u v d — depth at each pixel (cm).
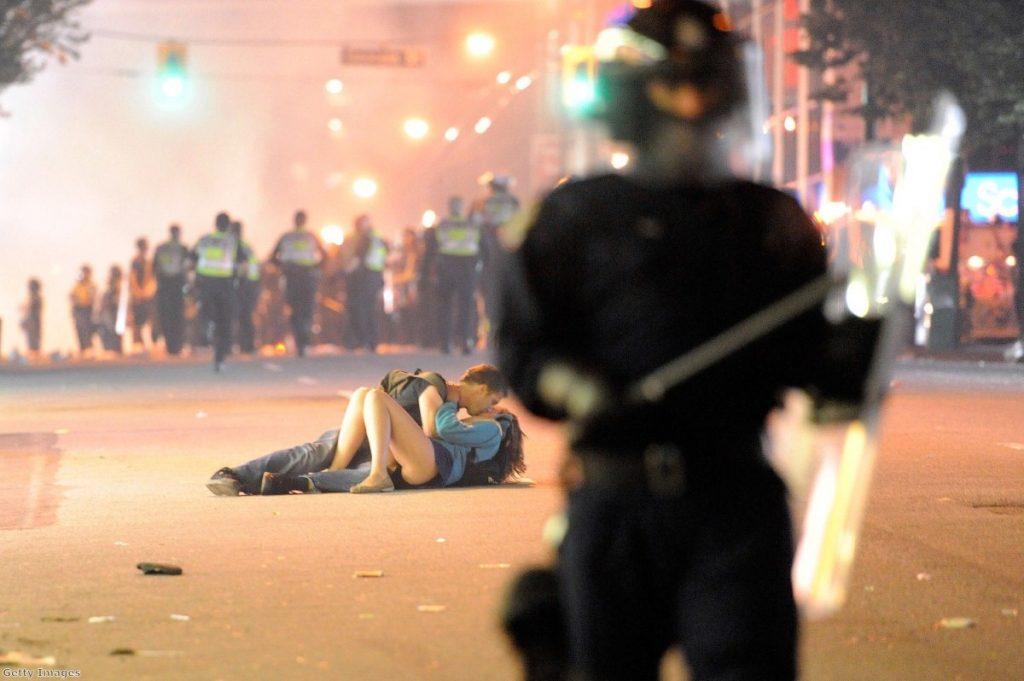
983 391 5706
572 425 1031
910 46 8575
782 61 12194
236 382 6894
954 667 1722
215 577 2248
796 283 1032
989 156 10212
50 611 2020
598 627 1028
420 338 10038
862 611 2003
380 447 3109
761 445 1039
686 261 1011
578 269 1027
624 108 1034
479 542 2530
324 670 1708
